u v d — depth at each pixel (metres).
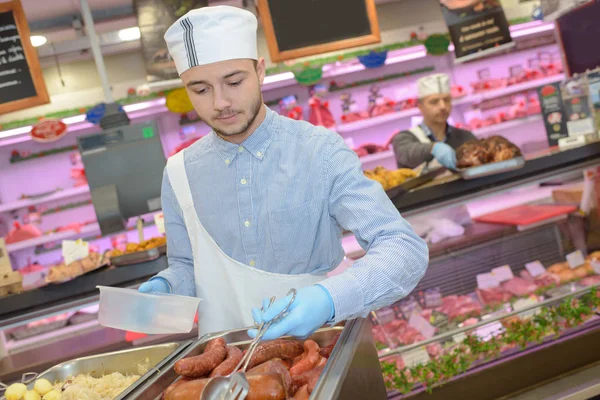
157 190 3.61
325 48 4.13
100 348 2.70
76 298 2.90
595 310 2.61
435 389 2.37
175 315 1.44
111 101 3.76
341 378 1.00
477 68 6.03
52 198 5.25
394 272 1.26
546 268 2.80
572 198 2.98
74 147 5.65
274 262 1.62
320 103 5.40
